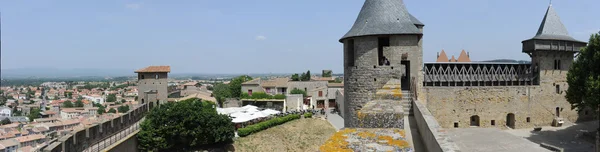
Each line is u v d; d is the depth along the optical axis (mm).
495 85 33875
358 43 24406
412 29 23844
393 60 23766
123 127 38406
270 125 53281
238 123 53719
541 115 36031
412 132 19438
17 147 67812
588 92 29250
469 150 22734
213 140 43500
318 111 72125
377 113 17938
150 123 40875
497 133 27750
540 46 35844
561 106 37375
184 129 41219
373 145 14500
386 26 23844
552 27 37750
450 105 31094
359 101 24328
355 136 15883
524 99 34875
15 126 95625
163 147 40469
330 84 86062
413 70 24000
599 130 30375
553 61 36844
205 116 42906
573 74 32812
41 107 156375
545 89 36188
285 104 74188
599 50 30609
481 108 32375
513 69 35188
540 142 29766
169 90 91438
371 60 23844
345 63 26297
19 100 192000
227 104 73812
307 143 48250
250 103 76125
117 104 144500
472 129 29844
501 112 33469
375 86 23766
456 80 31969
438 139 12047
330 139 15531
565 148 28391
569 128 35875
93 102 168500
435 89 30766
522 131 34125
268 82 86562
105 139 32688
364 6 26188
